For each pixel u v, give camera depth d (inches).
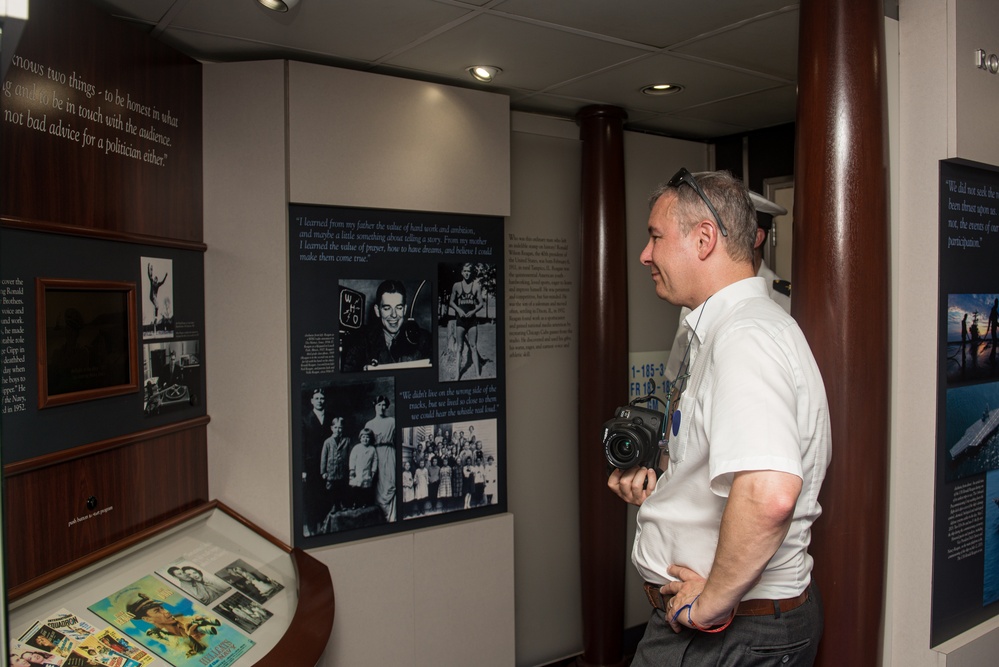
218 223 107.7
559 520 148.6
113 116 86.8
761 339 56.0
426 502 121.6
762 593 60.2
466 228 125.2
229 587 92.7
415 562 118.6
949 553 91.4
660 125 157.5
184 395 102.0
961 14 85.7
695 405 61.2
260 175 106.7
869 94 81.1
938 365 88.1
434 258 121.8
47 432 76.2
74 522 80.1
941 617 90.8
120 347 88.3
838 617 81.6
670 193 67.8
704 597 54.9
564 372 148.7
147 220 94.0
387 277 117.1
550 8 91.7
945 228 87.8
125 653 74.1
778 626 60.2
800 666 63.0
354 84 111.3
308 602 94.9
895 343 91.7
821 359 82.2
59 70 77.4
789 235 156.1
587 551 143.3
